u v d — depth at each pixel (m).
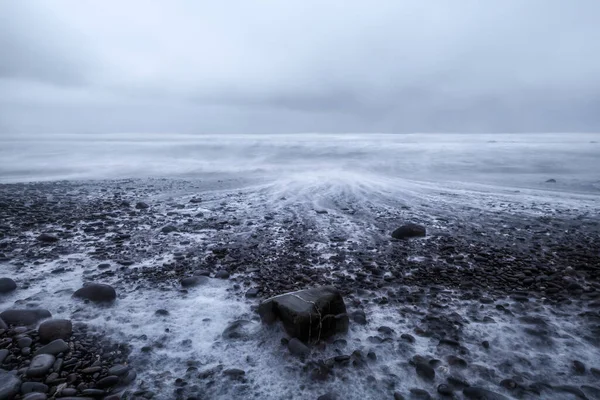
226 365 2.76
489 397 2.44
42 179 15.17
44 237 5.95
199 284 4.33
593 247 6.07
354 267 5.08
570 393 2.52
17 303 3.65
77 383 2.47
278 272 4.82
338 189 12.45
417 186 13.31
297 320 2.94
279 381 2.58
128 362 2.75
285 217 8.23
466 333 3.29
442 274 4.82
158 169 19.39
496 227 7.42
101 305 3.68
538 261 5.36
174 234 6.64
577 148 32.81
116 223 7.34
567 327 3.43
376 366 2.78
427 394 2.46
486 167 19.88
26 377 2.48
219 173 17.58
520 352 3.01
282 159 25.69
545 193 11.76
